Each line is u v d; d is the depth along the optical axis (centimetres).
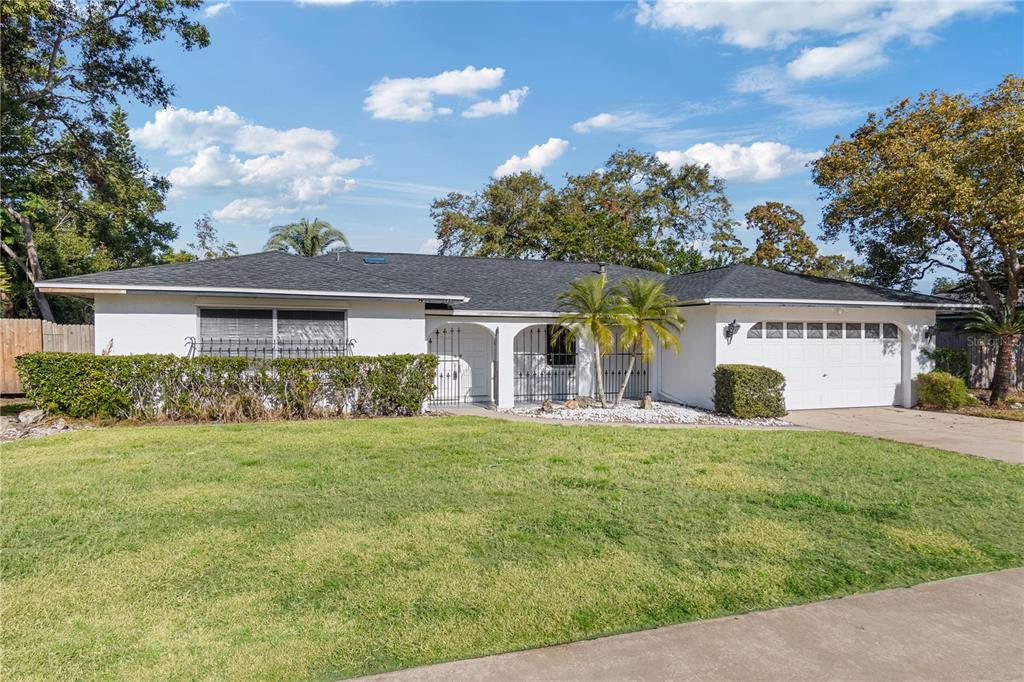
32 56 2089
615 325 1611
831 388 1584
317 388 1256
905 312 1633
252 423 1157
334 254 1903
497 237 3547
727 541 514
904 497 659
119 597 400
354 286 1352
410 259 1925
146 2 2091
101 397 1134
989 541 526
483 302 1571
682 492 664
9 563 453
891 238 1942
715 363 1478
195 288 1209
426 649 340
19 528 528
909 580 445
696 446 948
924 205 1555
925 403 1595
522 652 338
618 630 365
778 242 3509
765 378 1355
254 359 1218
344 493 648
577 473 750
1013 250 1594
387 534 520
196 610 383
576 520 562
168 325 1253
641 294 1452
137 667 319
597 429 1122
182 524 542
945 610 395
